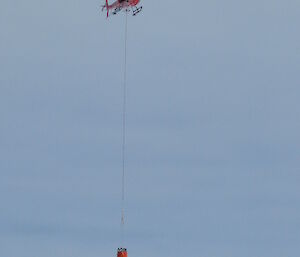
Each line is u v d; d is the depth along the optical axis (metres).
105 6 192.00
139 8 183.25
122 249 152.62
